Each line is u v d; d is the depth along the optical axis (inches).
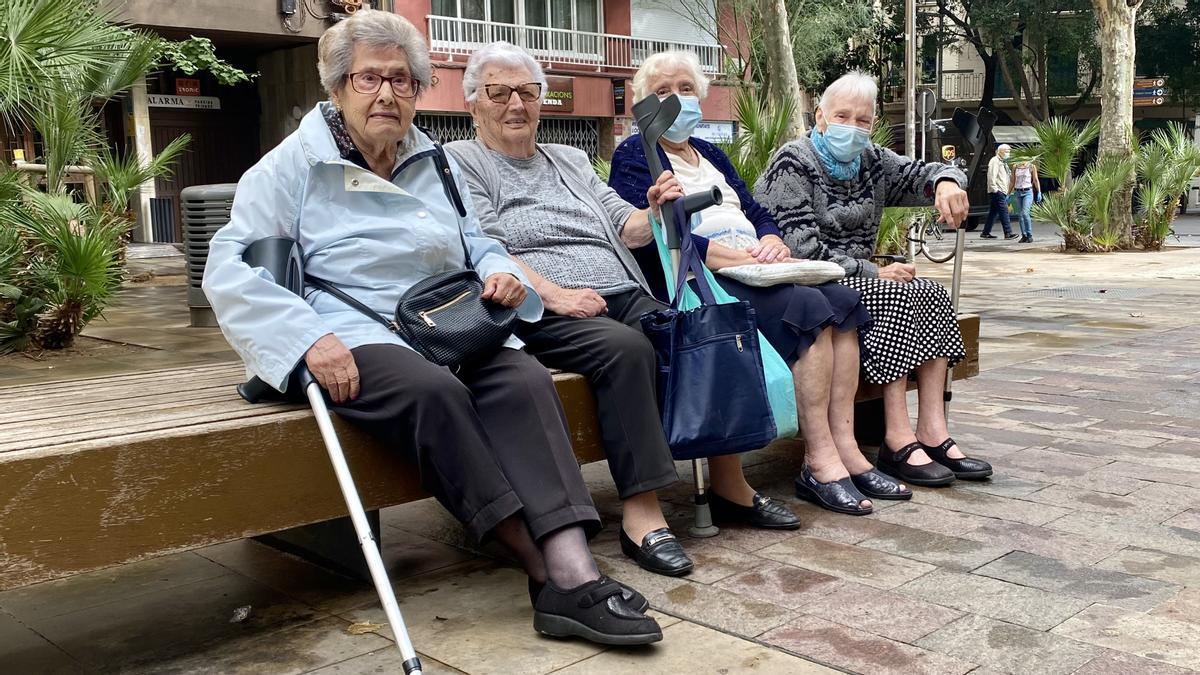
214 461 93.0
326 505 100.3
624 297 133.9
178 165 761.0
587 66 941.2
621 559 124.4
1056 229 916.6
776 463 170.2
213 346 299.1
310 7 724.7
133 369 262.2
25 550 83.5
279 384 99.1
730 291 138.1
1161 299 410.0
